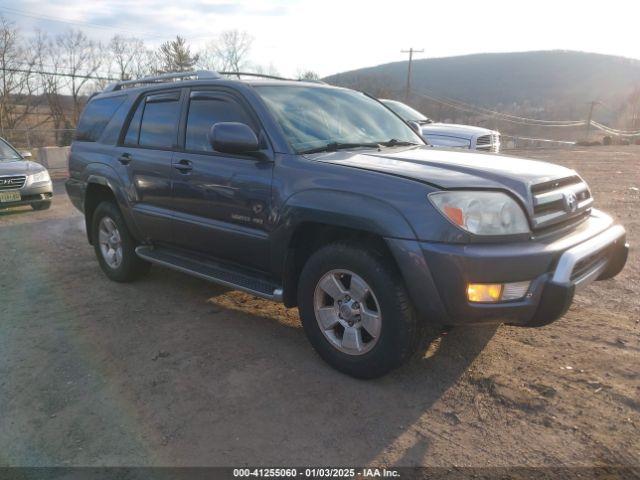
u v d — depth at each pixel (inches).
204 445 108.0
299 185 133.9
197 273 167.2
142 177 183.8
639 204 354.9
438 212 112.7
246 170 147.2
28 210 418.6
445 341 150.7
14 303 190.5
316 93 173.2
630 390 123.0
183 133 171.8
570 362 137.1
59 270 232.2
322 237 138.6
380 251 124.3
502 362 138.0
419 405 120.0
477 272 110.6
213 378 133.6
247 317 172.9
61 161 794.2
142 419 117.3
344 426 113.0
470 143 377.1
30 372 139.2
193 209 165.5
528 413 115.9
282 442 108.3
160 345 153.0
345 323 130.8
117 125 201.9
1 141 440.8
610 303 178.5
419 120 413.7
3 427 116.1
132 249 201.5
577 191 138.2
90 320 172.7
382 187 120.3
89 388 130.6
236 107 157.2
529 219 118.1
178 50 1574.8
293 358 143.3
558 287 114.3
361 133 166.9
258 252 147.1
